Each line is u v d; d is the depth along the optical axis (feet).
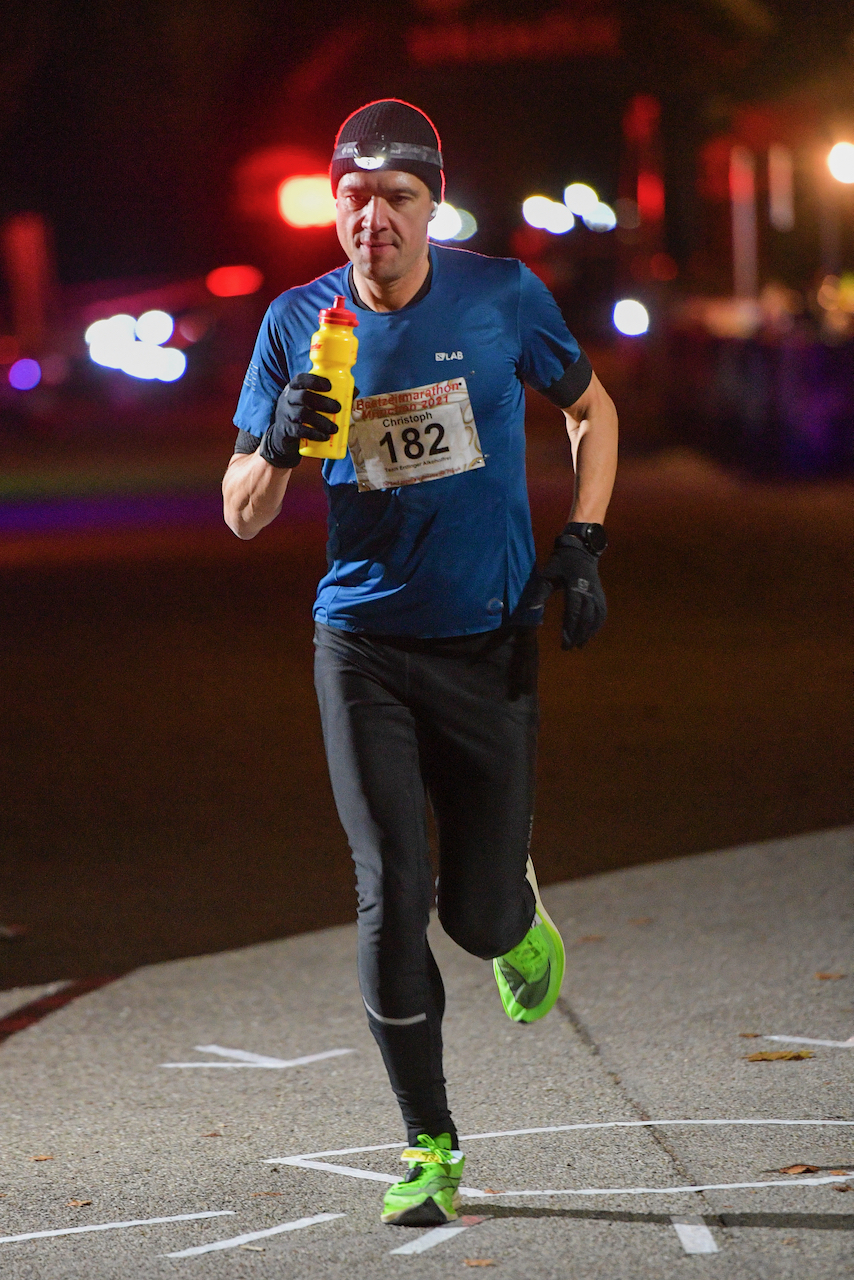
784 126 249.96
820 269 254.06
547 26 304.71
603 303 350.84
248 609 145.38
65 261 509.35
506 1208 37.11
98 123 476.13
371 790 36.60
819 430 221.05
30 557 187.83
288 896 68.23
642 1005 52.90
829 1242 34.14
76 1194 39.70
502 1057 48.85
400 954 36.09
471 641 36.94
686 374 268.82
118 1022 54.24
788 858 69.87
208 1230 36.94
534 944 39.75
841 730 93.97
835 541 169.89
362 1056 49.93
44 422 382.63
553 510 207.62
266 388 37.91
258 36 454.81
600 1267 33.55
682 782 83.92
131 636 133.90
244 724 101.14
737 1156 39.58
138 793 85.97
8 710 108.06
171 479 276.82
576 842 74.18
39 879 71.72
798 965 56.03
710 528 185.06
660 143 281.54
